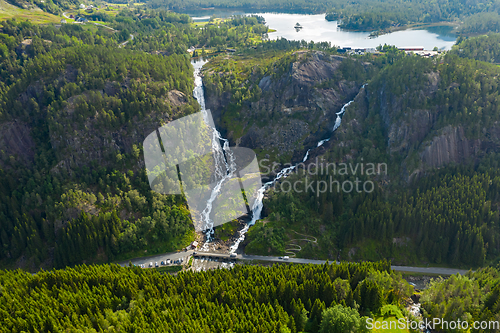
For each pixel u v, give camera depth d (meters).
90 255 175.62
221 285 129.25
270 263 171.00
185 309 119.06
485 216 176.00
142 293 130.00
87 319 116.62
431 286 141.75
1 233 175.62
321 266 142.75
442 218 172.62
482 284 136.50
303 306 119.81
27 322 116.81
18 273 147.25
